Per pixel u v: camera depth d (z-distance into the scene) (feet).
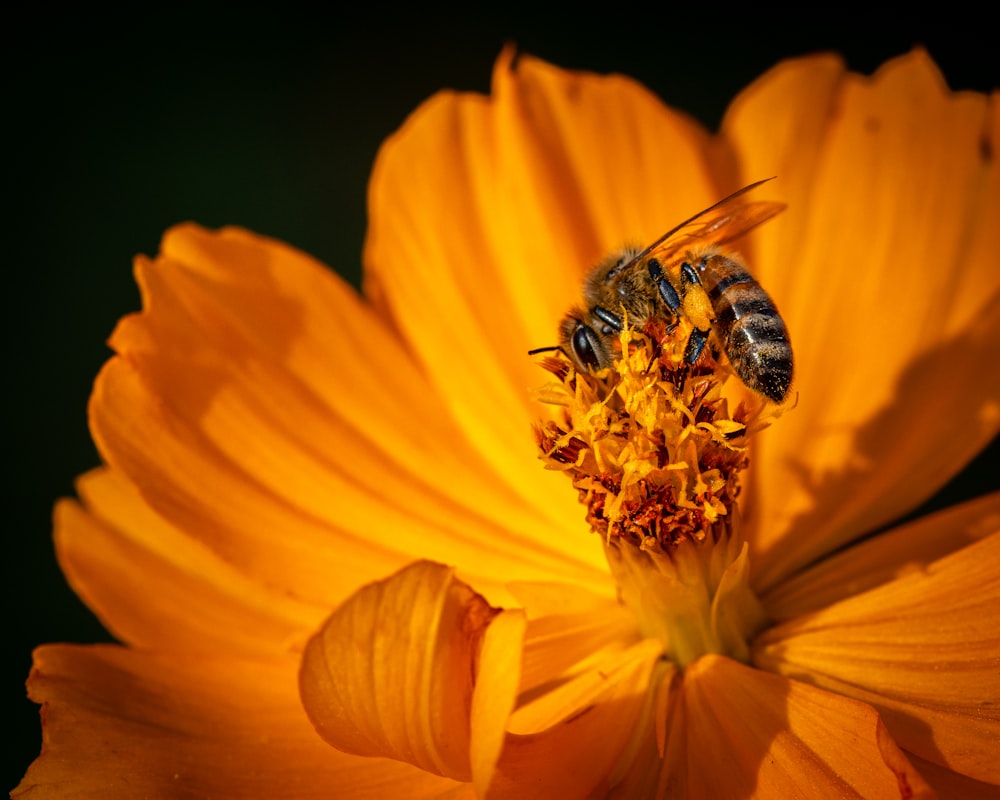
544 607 0.63
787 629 0.63
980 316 0.65
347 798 0.61
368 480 0.65
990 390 0.65
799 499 0.65
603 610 0.64
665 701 0.62
